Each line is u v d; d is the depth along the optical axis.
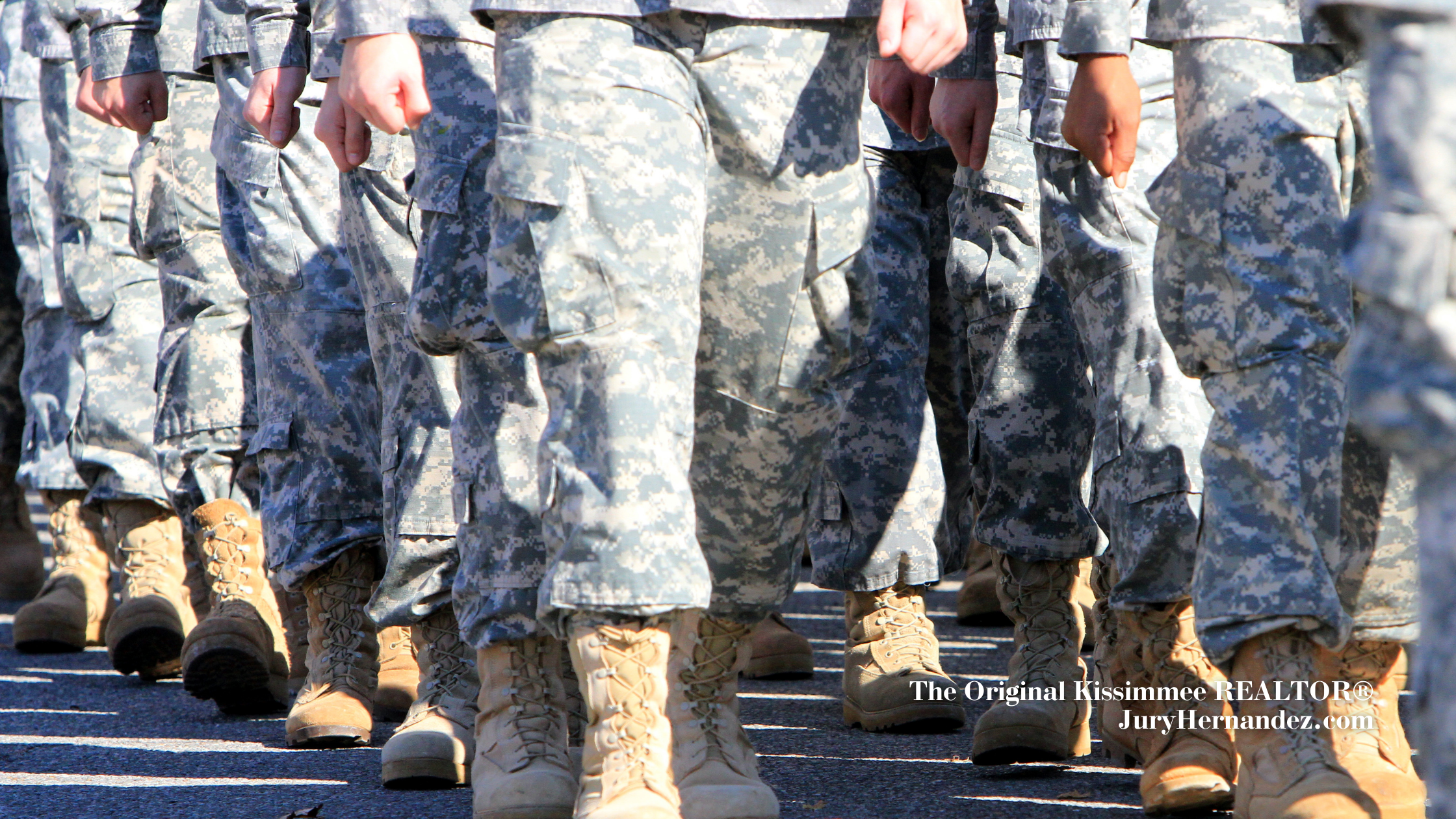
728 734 9.34
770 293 8.84
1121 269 10.16
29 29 17.55
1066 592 12.09
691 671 9.27
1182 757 9.70
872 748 12.34
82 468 16.67
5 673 16.58
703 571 8.20
